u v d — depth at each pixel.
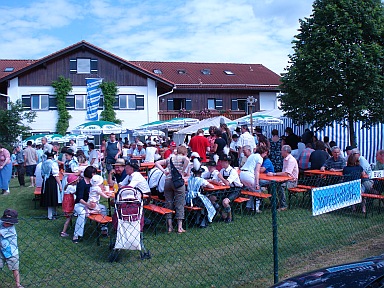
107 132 23.44
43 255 6.84
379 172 9.35
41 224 9.13
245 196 9.65
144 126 23.86
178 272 5.88
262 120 18.72
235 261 6.25
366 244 7.05
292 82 14.80
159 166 9.08
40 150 18.09
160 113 34.88
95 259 6.57
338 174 10.01
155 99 34.78
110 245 6.84
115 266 6.21
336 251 6.70
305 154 11.92
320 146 11.63
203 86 37.19
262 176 9.80
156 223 8.69
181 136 28.92
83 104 33.50
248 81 39.50
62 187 9.87
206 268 6.00
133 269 6.06
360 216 8.84
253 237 7.37
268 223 8.27
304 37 14.96
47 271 6.08
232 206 9.01
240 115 37.25
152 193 9.12
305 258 6.37
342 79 13.71
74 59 33.28
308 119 15.12
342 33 13.84
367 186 9.09
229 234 7.66
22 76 32.47
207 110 35.47
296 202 9.72
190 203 8.45
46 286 5.52
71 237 7.96
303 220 8.38
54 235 8.13
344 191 6.73
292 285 3.49
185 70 40.56
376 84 13.57
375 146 16.48
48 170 9.53
